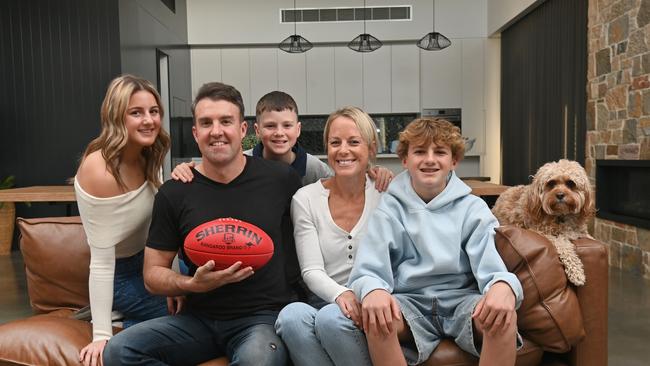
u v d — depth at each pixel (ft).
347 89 24.62
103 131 5.50
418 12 23.89
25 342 5.39
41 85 17.19
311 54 24.61
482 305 4.64
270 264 5.47
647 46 12.38
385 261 5.32
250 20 24.20
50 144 17.30
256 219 5.45
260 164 5.80
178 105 22.84
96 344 5.20
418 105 24.47
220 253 4.77
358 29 24.06
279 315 5.05
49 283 6.74
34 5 17.02
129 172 5.73
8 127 17.34
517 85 21.61
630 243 13.51
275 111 7.64
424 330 5.09
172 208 5.39
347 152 5.62
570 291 5.33
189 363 5.29
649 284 12.14
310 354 4.90
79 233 6.84
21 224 6.90
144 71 18.93
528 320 5.16
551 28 18.20
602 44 14.52
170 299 5.86
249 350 4.73
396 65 24.43
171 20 22.09
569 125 16.80
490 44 23.97
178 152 22.90
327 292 5.22
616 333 9.11
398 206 5.56
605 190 14.74
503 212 7.66
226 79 24.84
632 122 13.07
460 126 24.32
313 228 5.73
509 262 5.38
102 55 16.96
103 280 5.46
